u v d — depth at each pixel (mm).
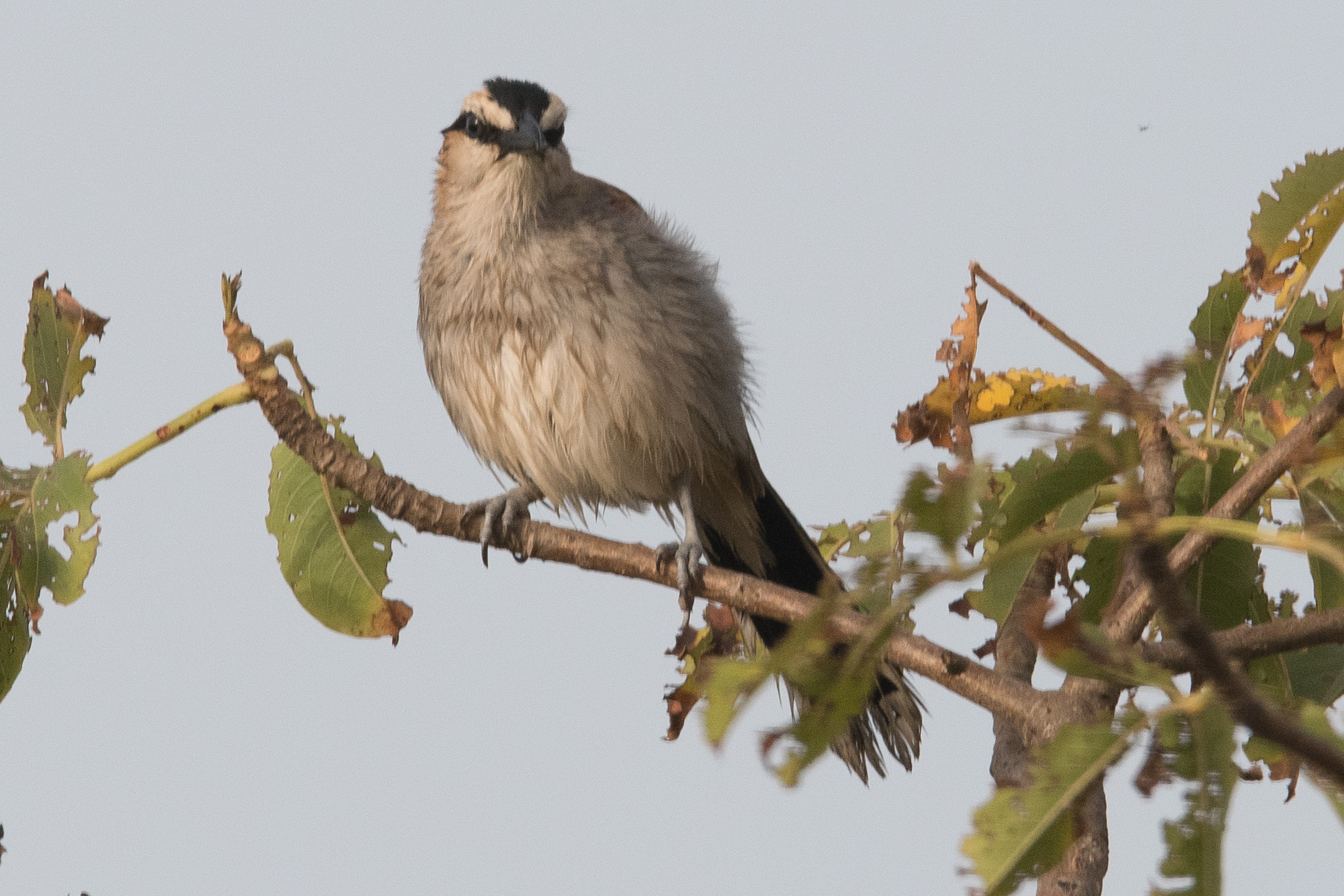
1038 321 5836
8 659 6852
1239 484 5277
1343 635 4492
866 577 3213
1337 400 5168
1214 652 3273
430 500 7383
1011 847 3480
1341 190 5953
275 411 7098
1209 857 3303
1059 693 5090
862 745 7918
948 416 6391
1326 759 3260
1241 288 6109
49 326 7102
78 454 6957
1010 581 6066
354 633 7914
